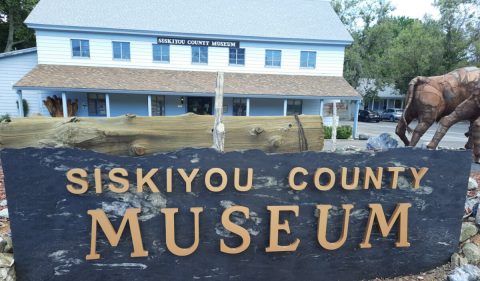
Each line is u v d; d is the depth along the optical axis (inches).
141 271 121.6
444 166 142.3
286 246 129.0
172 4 796.6
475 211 168.7
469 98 302.4
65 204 114.7
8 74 685.9
